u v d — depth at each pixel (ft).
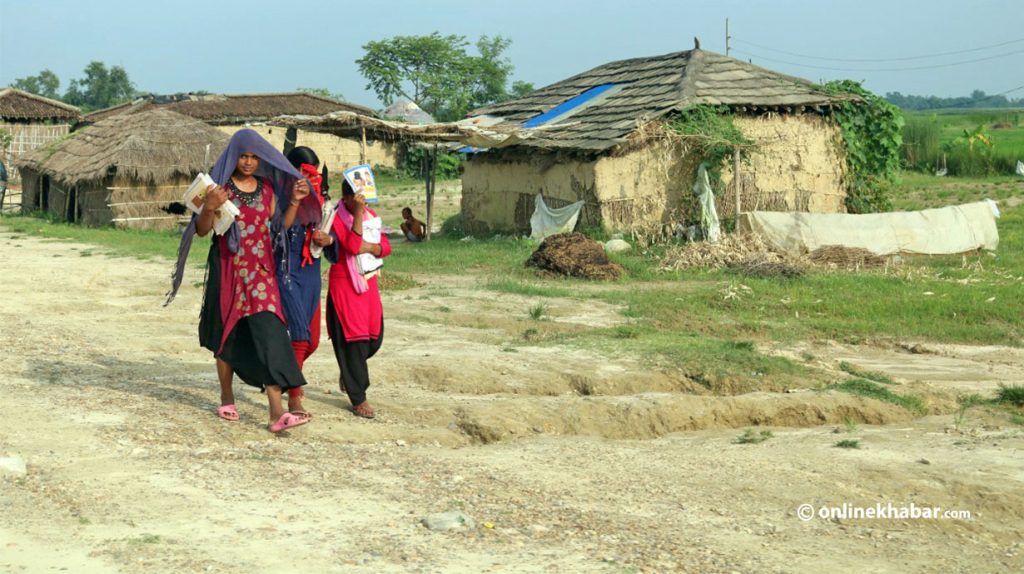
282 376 23.49
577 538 17.97
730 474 22.72
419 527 18.08
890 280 55.47
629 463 23.56
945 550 18.39
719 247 61.62
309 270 24.93
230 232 23.36
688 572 16.49
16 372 28.73
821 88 77.77
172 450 22.21
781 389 32.19
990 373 36.73
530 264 59.88
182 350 33.76
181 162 99.19
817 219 64.03
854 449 25.03
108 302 44.09
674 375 32.42
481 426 26.02
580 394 30.94
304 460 22.21
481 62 233.55
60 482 19.54
